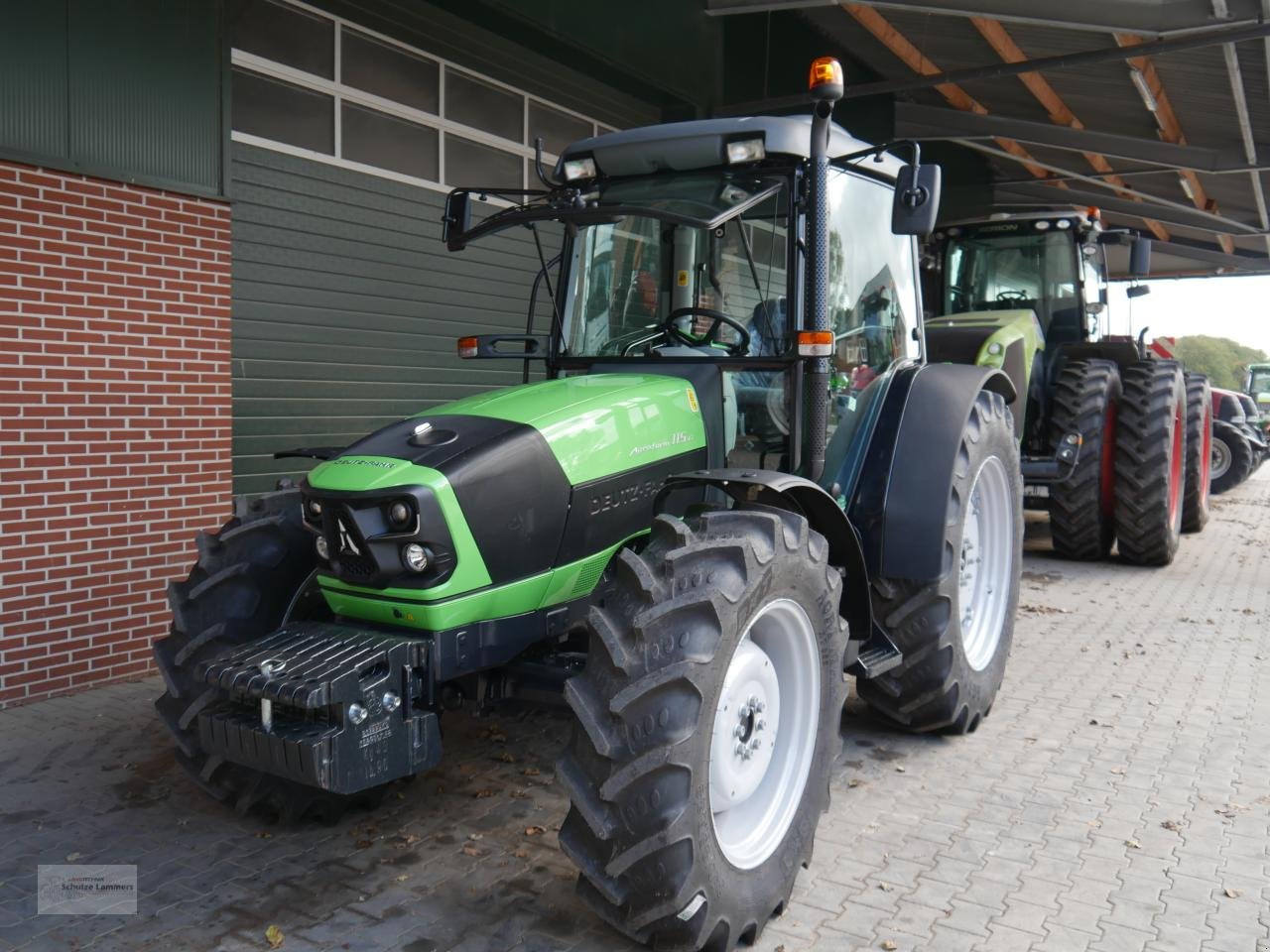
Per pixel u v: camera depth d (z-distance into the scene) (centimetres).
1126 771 376
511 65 707
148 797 346
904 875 299
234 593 325
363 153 607
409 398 645
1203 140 1007
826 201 327
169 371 487
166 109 478
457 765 378
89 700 447
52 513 446
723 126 335
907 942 264
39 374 438
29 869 296
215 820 330
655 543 267
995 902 284
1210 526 1020
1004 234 824
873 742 404
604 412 310
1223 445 1339
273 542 334
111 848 310
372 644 273
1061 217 797
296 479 570
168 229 482
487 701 308
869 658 360
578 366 368
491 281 704
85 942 259
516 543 284
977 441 393
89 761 378
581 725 245
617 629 250
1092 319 831
